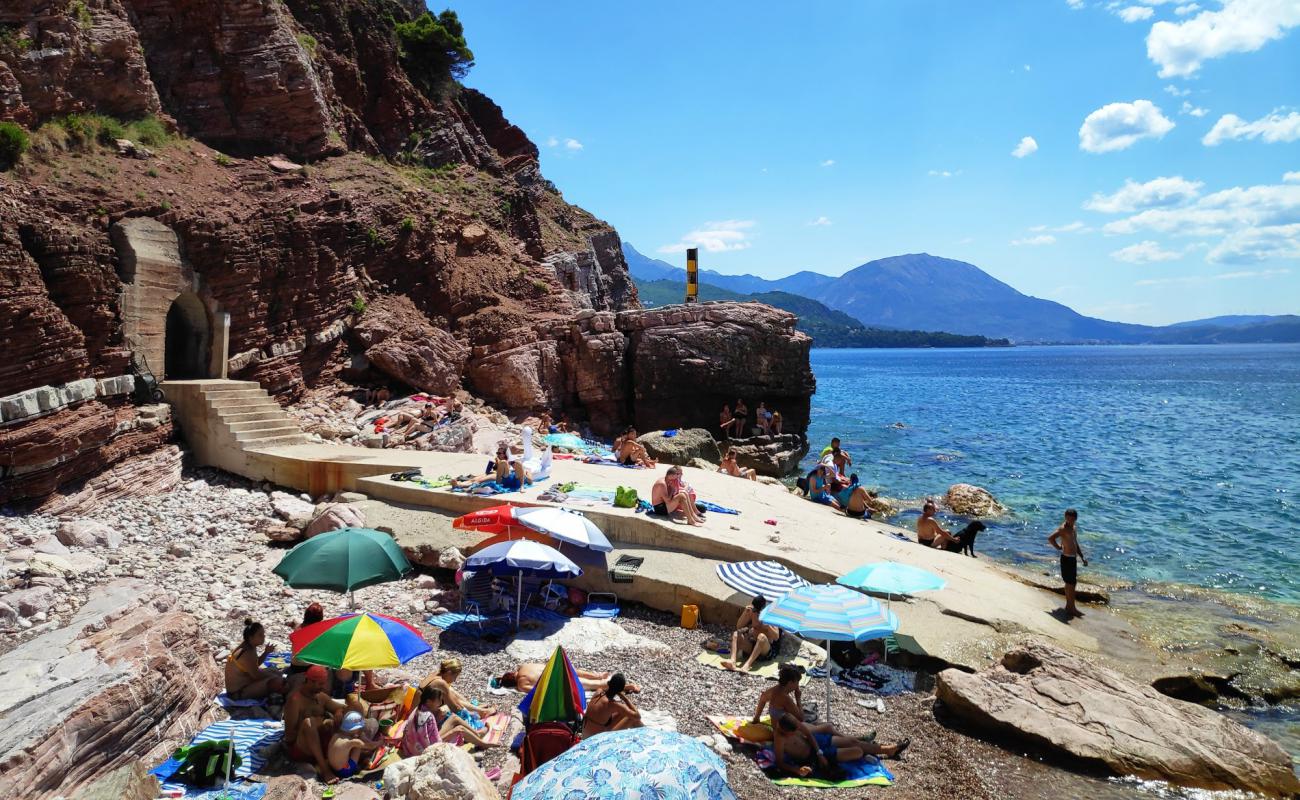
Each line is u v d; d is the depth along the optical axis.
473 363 33.97
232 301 24.28
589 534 14.77
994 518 27.38
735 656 13.43
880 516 26.98
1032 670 12.59
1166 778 10.73
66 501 16.84
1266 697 13.61
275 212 26.94
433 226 36.16
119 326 20.42
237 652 10.79
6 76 21.55
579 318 36.62
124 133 25.45
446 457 22.61
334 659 9.15
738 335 36.91
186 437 21.47
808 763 10.31
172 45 31.84
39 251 18.00
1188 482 34.75
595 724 9.53
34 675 8.84
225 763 8.84
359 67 44.44
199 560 15.88
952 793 10.11
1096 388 110.19
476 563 13.72
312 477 20.22
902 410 72.06
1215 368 187.12
